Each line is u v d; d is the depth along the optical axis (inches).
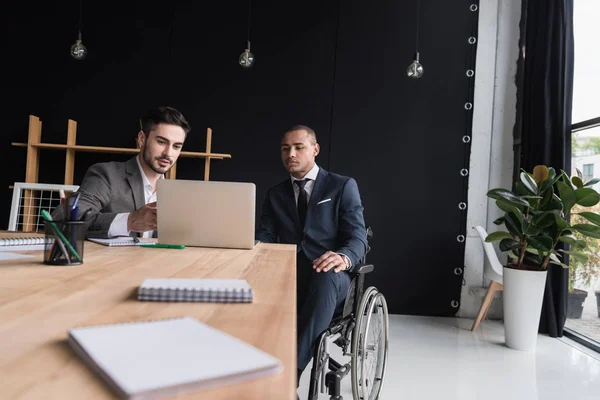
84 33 149.6
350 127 151.3
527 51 143.9
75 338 17.0
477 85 151.3
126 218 61.1
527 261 129.0
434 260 150.8
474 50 151.6
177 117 79.4
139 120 150.0
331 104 151.3
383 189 151.1
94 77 149.4
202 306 25.3
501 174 152.8
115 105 149.6
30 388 13.7
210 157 145.3
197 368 14.5
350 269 73.0
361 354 67.6
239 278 35.1
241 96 151.3
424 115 151.3
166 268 38.5
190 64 150.9
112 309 23.8
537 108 136.6
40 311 23.0
